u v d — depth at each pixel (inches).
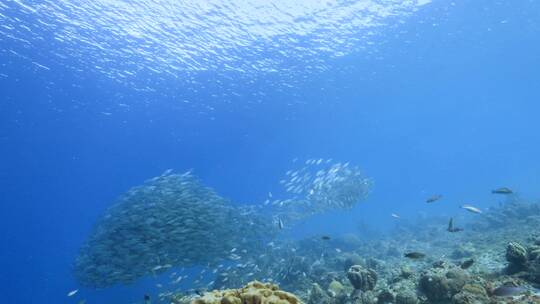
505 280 303.1
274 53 1274.6
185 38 1033.5
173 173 644.1
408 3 1288.1
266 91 1667.1
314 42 1315.2
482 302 256.4
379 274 480.7
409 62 1919.3
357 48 1491.1
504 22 1638.8
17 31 858.1
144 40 992.2
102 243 523.2
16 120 1499.8
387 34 1444.4
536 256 311.7
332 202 871.7
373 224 1753.2
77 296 808.3
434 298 279.9
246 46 1177.4
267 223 740.7
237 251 607.2
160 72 1197.7
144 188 589.6
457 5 1382.9
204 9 968.3
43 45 930.1
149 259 502.6
